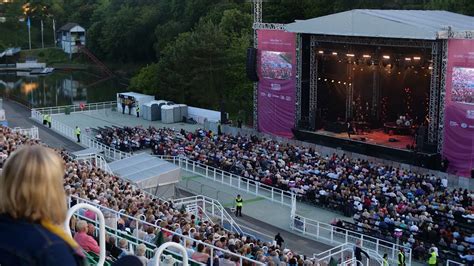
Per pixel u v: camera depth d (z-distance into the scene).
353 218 46.19
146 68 117.06
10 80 165.38
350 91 73.62
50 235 3.98
